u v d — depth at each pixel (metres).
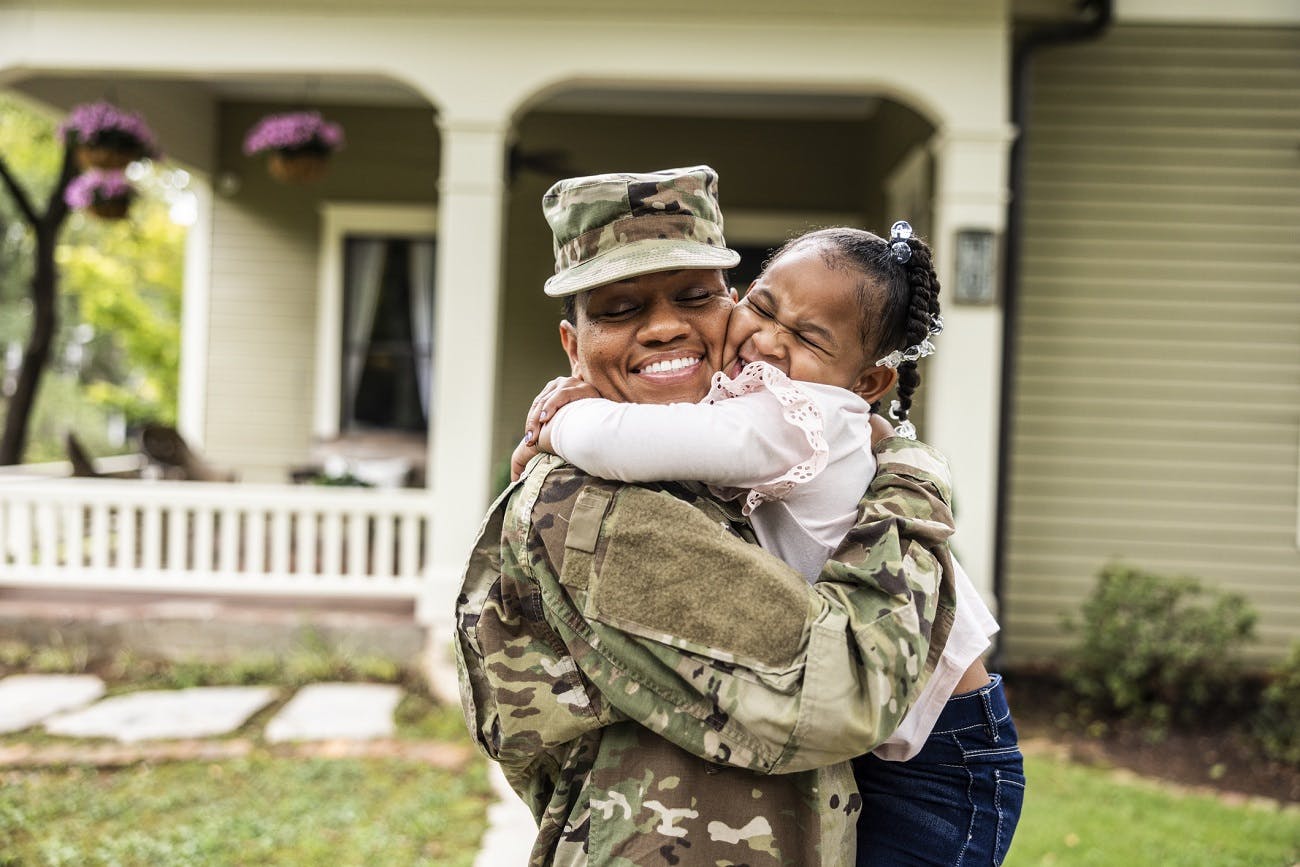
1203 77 6.06
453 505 5.52
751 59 5.43
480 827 3.80
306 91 8.38
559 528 1.21
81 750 4.50
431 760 4.47
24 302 19.47
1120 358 6.11
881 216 7.99
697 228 1.29
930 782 1.36
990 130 5.36
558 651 1.25
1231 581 6.09
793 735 1.11
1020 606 6.12
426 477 8.70
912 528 1.22
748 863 1.18
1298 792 4.45
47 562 6.07
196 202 8.77
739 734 1.14
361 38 5.52
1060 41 5.83
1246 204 6.07
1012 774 1.37
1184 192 6.07
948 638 1.28
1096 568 6.11
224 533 6.05
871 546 1.20
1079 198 6.09
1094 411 6.11
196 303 8.73
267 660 5.66
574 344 1.44
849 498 1.27
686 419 1.19
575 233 1.29
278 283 8.75
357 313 8.84
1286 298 6.07
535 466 1.30
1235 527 6.10
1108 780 4.49
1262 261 6.07
